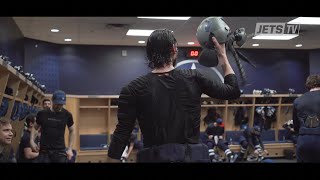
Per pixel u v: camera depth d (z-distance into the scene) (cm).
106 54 1050
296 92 1148
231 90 126
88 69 1036
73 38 937
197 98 122
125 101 122
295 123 326
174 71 124
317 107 300
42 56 958
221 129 889
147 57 127
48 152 409
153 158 113
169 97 118
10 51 711
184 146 115
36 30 830
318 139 293
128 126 122
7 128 285
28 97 605
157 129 116
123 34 891
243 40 136
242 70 135
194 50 1070
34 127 437
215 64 136
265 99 1052
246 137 929
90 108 973
